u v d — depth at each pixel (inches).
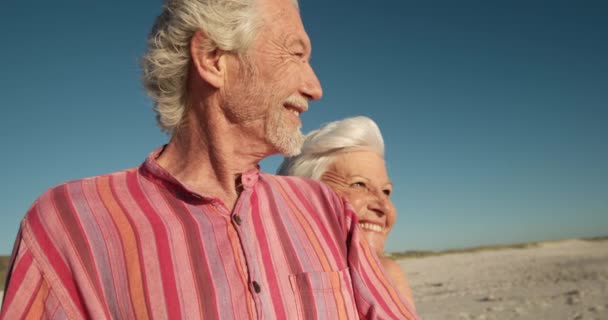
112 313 49.6
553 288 475.2
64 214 52.1
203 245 52.4
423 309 405.1
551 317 315.9
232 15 55.1
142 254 50.5
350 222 69.2
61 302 48.8
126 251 50.7
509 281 606.2
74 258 50.1
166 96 59.0
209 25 55.1
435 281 712.4
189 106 58.9
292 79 57.6
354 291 63.0
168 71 58.1
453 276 785.6
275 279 55.2
